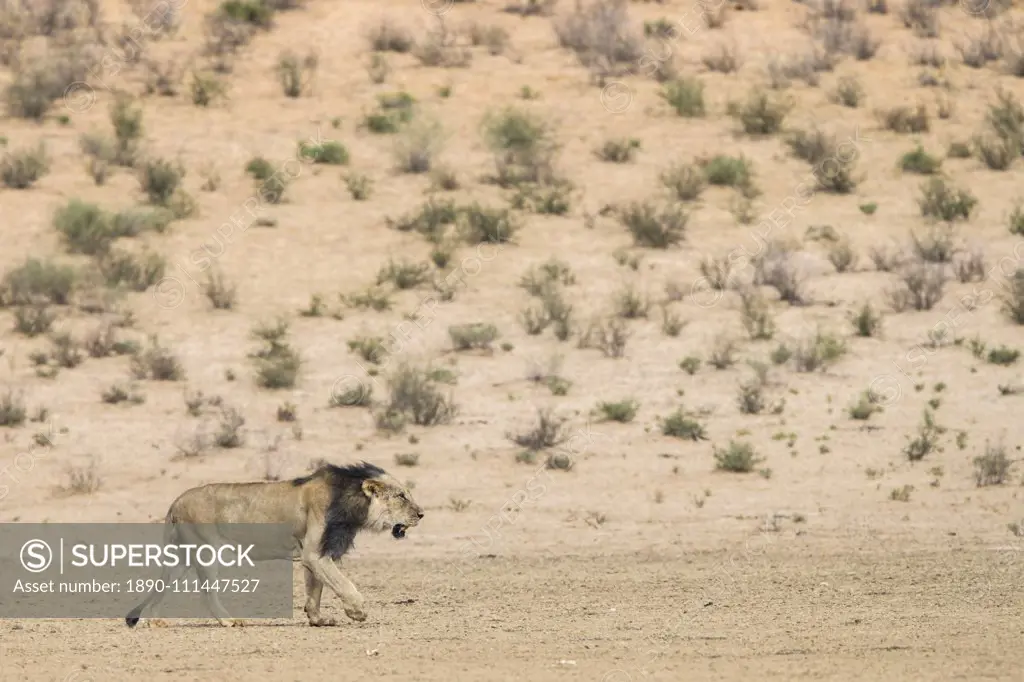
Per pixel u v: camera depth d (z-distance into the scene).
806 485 87.00
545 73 162.00
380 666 43.78
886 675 41.56
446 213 131.38
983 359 108.38
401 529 53.41
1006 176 142.62
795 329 114.31
